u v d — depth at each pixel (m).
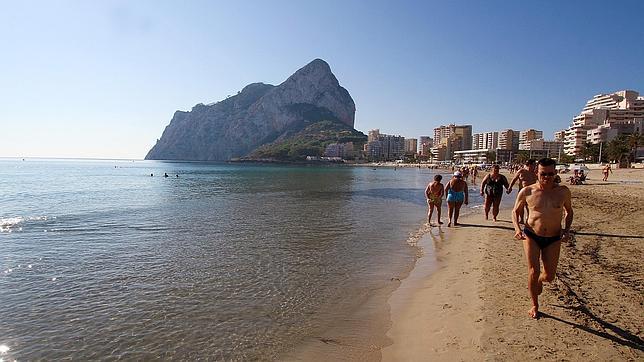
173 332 5.78
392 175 94.38
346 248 11.23
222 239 12.55
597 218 14.80
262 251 10.87
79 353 5.16
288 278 8.36
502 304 6.18
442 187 15.27
